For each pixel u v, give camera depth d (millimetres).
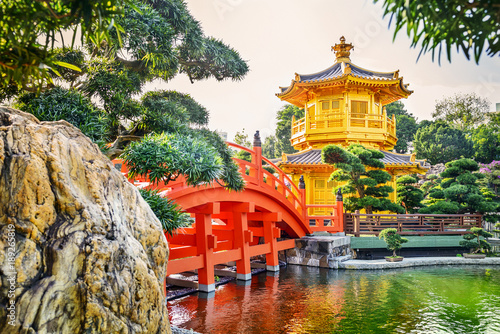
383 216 18344
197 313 9547
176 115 8414
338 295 11414
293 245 17312
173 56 7180
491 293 11555
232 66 9406
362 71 24281
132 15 6457
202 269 11773
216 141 8742
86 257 3240
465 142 36938
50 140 3443
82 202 3395
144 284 3717
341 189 18234
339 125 22625
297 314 9438
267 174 14969
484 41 1984
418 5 2020
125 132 7883
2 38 2504
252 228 16375
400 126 42406
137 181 9875
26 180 3143
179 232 12367
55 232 3191
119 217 3771
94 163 3770
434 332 8047
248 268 13625
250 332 8133
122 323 3410
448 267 16172
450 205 19219
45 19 2332
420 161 21750
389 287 12477
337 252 16703
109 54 7367
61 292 3074
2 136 3213
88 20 2225
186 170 5918
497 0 1936
